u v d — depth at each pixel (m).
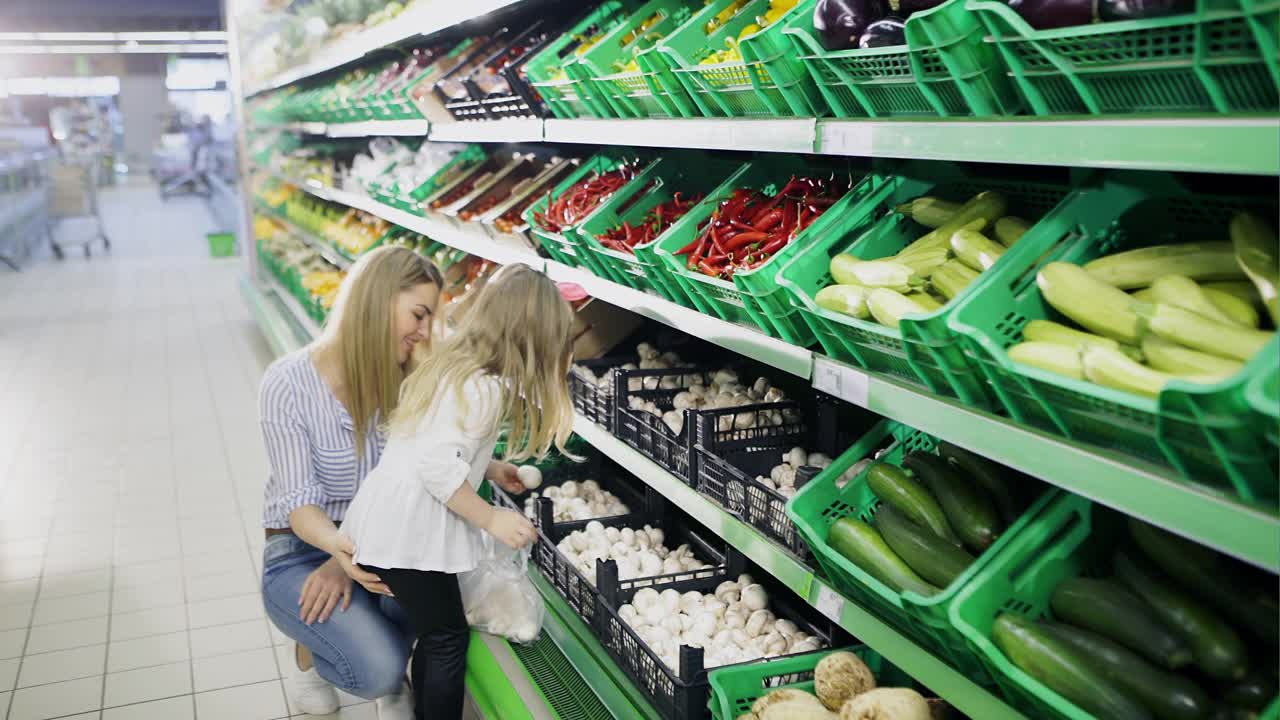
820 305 1.93
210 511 4.70
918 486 1.92
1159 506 1.26
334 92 6.18
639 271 2.77
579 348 3.53
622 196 3.07
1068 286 1.50
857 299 1.82
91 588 3.89
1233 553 1.16
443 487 2.27
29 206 13.48
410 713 2.89
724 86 2.23
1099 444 1.39
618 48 2.82
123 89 28.25
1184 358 1.29
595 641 2.64
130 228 17.06
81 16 18.00
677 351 3.49
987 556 1.62
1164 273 1.49
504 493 3.38
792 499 2.06
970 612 1.57
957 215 1.94
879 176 2.23
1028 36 1.38
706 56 2.38
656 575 2.74
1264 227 1.38
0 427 5.95
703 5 2.88
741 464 2.60
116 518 4.60
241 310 9.80
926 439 2.17
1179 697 1.34
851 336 1.89
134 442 5.70
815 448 2.68
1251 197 1.58
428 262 2.62
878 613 1.89
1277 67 1.11
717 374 3.07
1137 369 1.30
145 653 3.41
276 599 2.66
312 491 2.60
